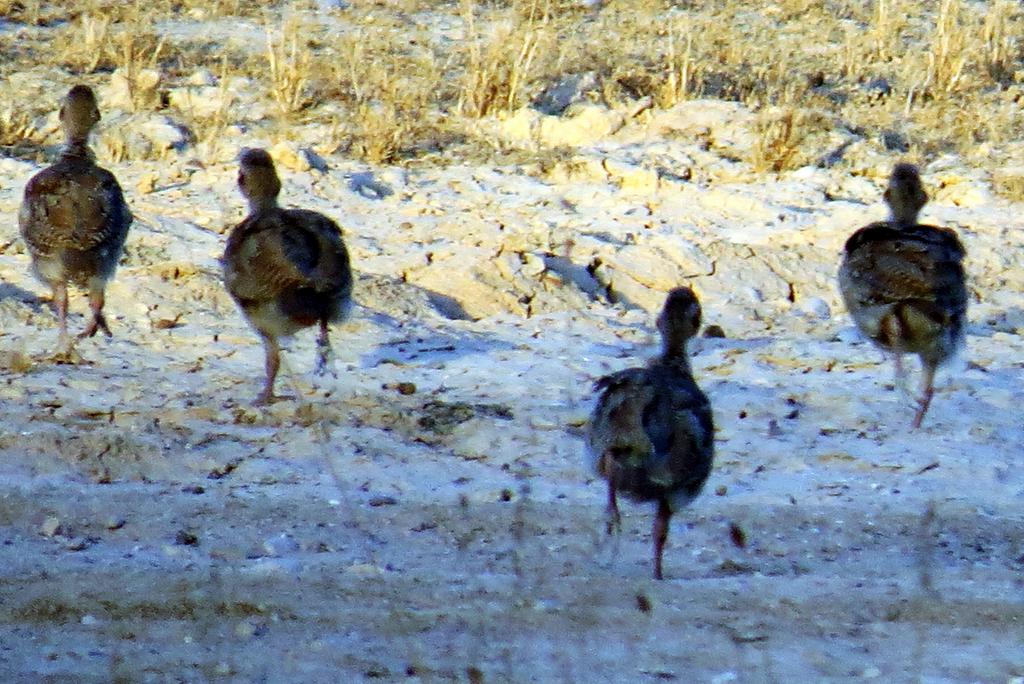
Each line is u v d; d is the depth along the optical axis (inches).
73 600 394.9
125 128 893.8
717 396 590.9
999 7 1114.1
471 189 858.8
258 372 610.5
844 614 396.8
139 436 525.0
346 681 341.7
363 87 964.0
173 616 384.5
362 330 664.4
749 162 903.7
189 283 697.6
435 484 504.7
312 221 561.0
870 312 560.1
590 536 461.4
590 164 884.6
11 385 577.3
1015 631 385.4
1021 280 769.6
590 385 602.9
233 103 947.3
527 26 1077.1
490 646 365.1
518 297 724.0
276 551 441.4
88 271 603.8
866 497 503.8
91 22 1016.2
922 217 841.5
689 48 1004.6
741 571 436.5
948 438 556.1
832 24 1148.5
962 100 1015.0
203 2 1108.5
